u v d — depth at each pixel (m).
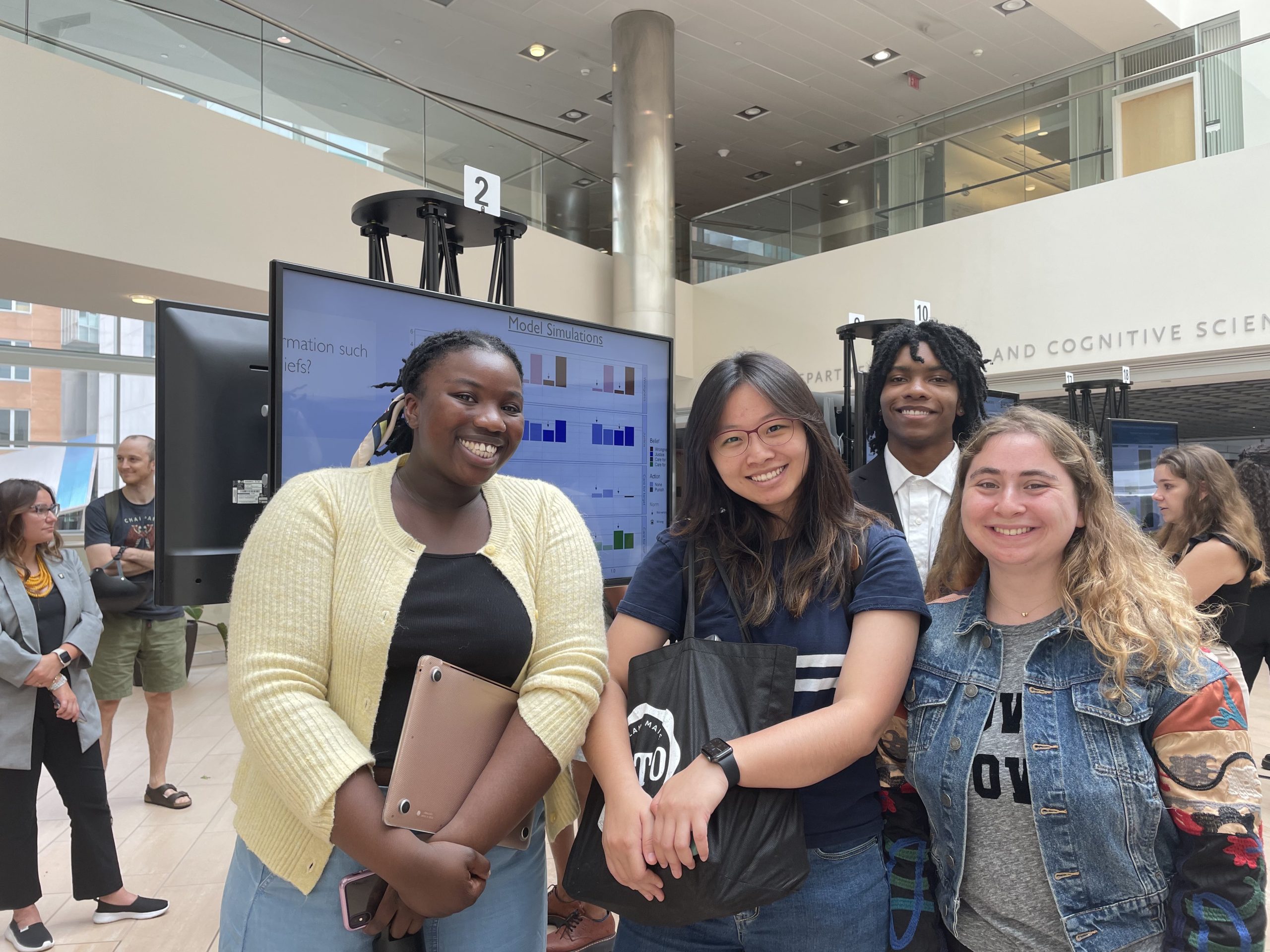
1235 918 1.12
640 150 8.91
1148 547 1.37
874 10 9.24
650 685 1.37
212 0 5.61
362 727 1.21
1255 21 8.90
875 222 9.27
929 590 1.57
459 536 1.35
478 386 1.30
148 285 5.62
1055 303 7.97
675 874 1.18
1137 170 7.55
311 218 6.14
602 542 2.62
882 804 1.50
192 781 4.60
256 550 1.24
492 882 1.36
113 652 4.15
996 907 1.27
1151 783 1.21
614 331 2.64
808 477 1.50
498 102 11.38
